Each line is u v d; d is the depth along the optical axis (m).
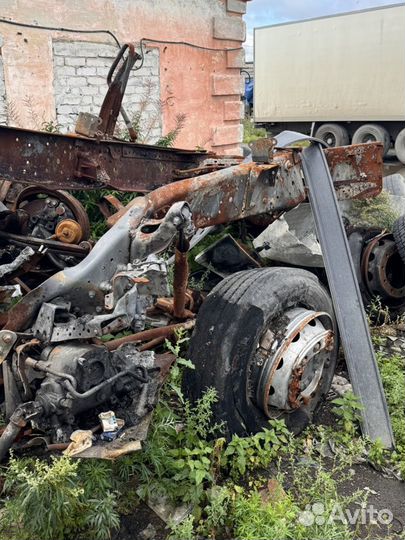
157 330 3.13
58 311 2.41
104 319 2.31
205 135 8.94
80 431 2.23
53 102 6.95
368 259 4.57
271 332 2.90
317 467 2.93
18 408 2.21
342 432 3.19
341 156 4.26
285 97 17.44
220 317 2.85
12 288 2.50
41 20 6.63
